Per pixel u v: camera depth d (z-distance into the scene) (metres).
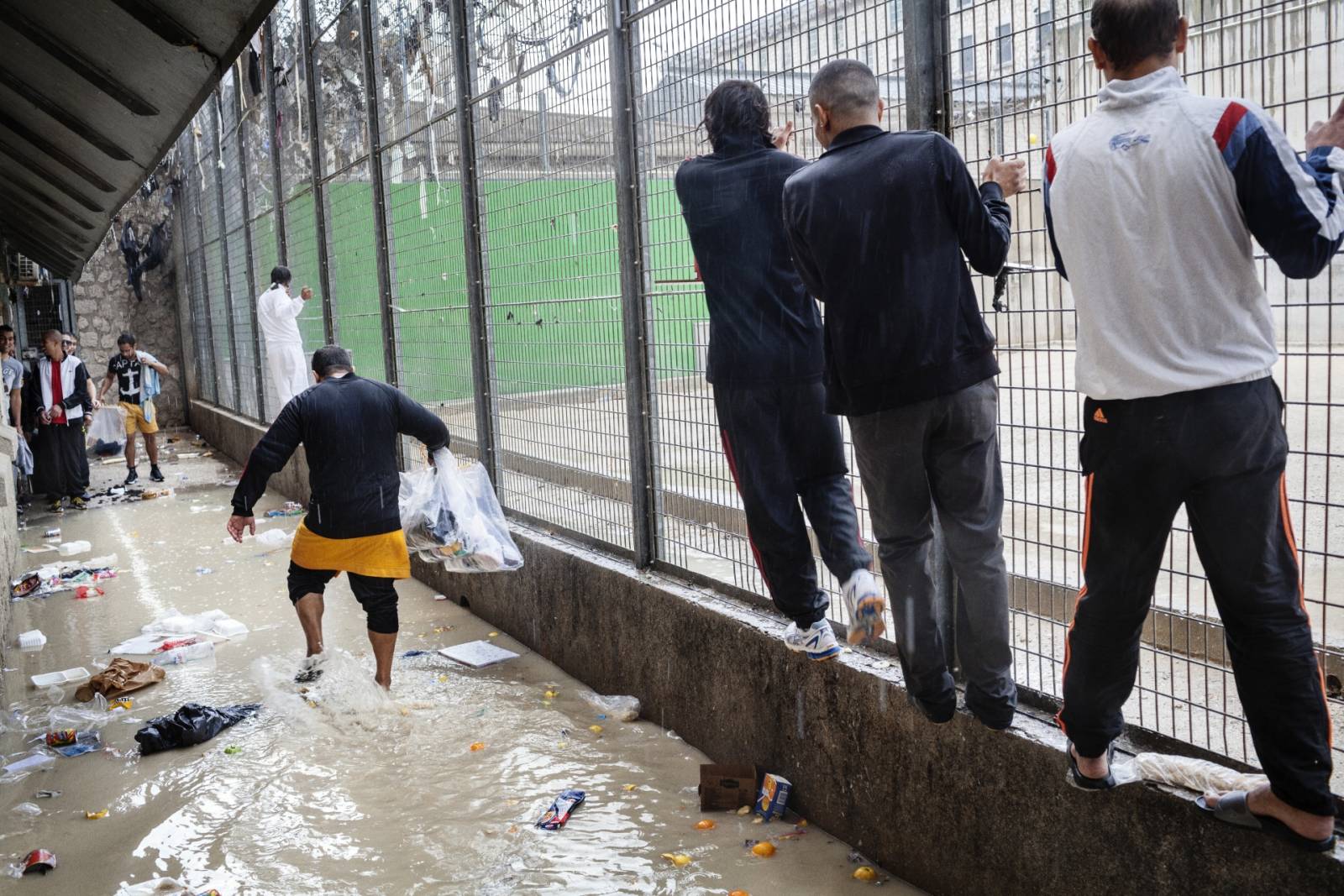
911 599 3.17
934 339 2.95
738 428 3.78
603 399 5.68
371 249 9.55
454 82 7.08
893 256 2.95
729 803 4.20
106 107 6.38
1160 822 2.76
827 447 3.75
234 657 6.64
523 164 6.34
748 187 3.66
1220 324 2.33
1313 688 2.34
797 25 3.97
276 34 11.95
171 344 22.19
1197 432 2.33
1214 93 2.96
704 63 4.52
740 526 4.65
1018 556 5.25
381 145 8.74
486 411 7.15
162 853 4.12
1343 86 2.85
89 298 21.33
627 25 5.03
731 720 4.51
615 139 5.12
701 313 4.70
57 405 12.59
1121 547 2.49
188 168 19.42
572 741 4.97
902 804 3.62
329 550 5.69
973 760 3.32
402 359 8.88
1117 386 2.42
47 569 9.27
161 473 15.41
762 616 4.45
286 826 4.28
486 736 5.09
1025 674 3.46
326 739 5.17
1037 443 3.19
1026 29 3.11
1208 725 2.83
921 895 3.54
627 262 5.14
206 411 19.16
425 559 6.11
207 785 4.71
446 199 7.60
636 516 5.32
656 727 5.09
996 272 2.96
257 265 14.65
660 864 3.81
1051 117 3.09
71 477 12.84
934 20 3.38
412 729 5.23
